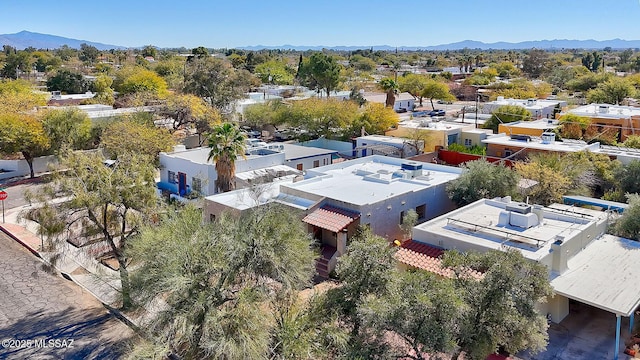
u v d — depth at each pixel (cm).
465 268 1329
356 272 1413
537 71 13575
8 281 2306
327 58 8094
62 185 1981
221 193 2800
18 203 3500
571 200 2780
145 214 2019
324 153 3991
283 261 1551
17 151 4091
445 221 2286
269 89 8300
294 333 1357
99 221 2055
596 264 1925
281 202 2512
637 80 8119
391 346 1296
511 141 3919
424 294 1189
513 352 1277
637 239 2222
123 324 1933
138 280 1598
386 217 2444
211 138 2980
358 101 7281
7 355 1720
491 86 9162
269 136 5722
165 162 3594
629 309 1577
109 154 4016
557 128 4375
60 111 4378
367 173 3017
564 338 1762
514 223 2164
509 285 1217
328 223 2267
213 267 1440
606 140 4134
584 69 11800
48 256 2514
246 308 1362
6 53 14988
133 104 5303
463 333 1198
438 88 8156
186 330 1325
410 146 4284
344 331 1359
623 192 2956
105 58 18125
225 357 1298
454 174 3083
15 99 4831
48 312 2030
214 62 6347
